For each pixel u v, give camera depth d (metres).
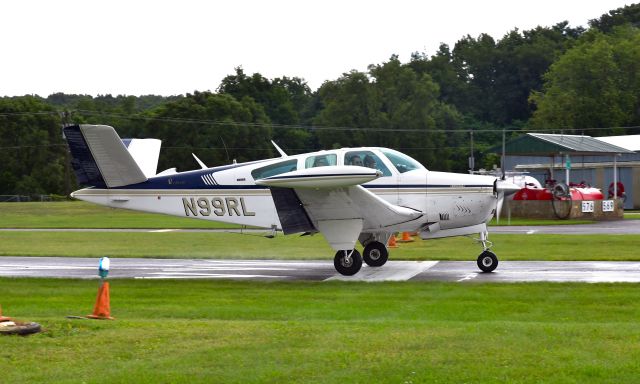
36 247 43.88
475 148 132.75
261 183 27.41
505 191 30.78
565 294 23.17
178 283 26.97
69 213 84.75
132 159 31.84
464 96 168.12
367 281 27.00
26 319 18.11
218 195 31.59
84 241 48.12
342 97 132.75
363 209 28.83
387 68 136.12
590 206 70.19
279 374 13.67
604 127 135.88
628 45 144.75
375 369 13.91
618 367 13.80
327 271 31.25
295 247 43.06
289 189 28.20
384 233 31.48
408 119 129.88
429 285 25.62
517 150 77.06
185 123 121.31
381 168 30.69
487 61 171.88
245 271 31.48
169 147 120.50
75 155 32.03
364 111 133.00
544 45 171.25
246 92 148.38
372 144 130.00
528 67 169.25
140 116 134.25
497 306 21.11
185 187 31.91
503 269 30.86
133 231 57.59
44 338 16.16
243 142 122.19
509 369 13.79
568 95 138.50
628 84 141.88
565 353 14.71
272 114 146.88
